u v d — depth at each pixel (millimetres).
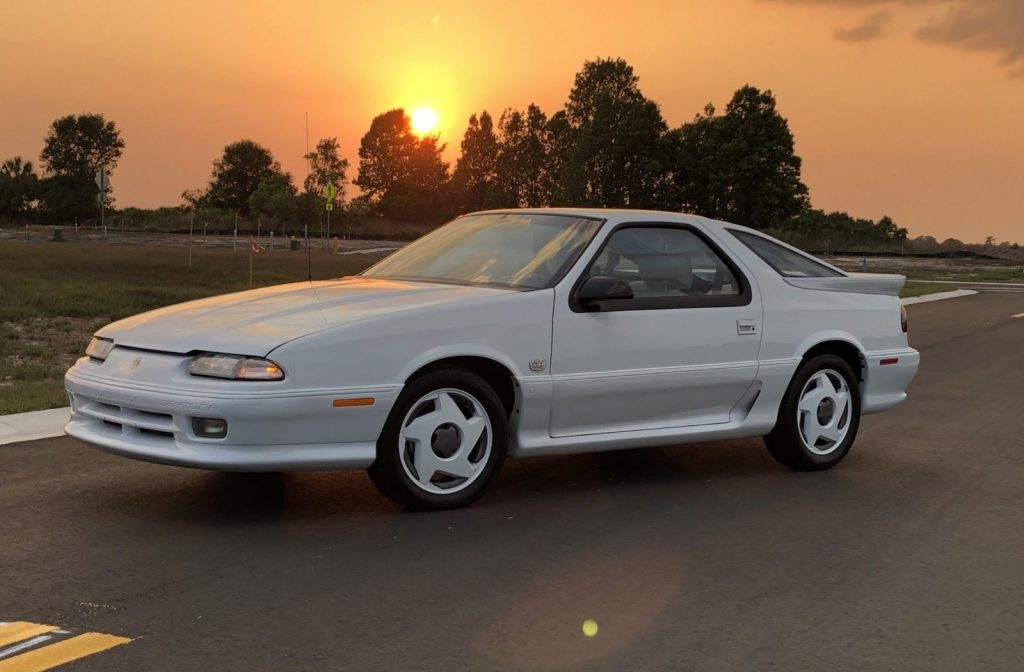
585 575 4102
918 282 35375
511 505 5141
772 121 89000
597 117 94312
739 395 5824
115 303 15812
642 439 5473
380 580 3955
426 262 5809
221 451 4336
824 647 3428
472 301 4891
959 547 4656
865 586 4078
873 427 7777
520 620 3586
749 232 6102
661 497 5418
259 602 3680
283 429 4367
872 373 6398
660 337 5430
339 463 4555
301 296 5105
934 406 8828
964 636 3566
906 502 5473
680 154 92875
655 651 3344
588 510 5102
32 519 4676
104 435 4652
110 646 3242
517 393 5023
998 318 19406
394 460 4711
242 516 4785
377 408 4570
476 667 3166
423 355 4688
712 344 5637
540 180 113125
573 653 3307
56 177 99625
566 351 5117
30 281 19812
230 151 118125
